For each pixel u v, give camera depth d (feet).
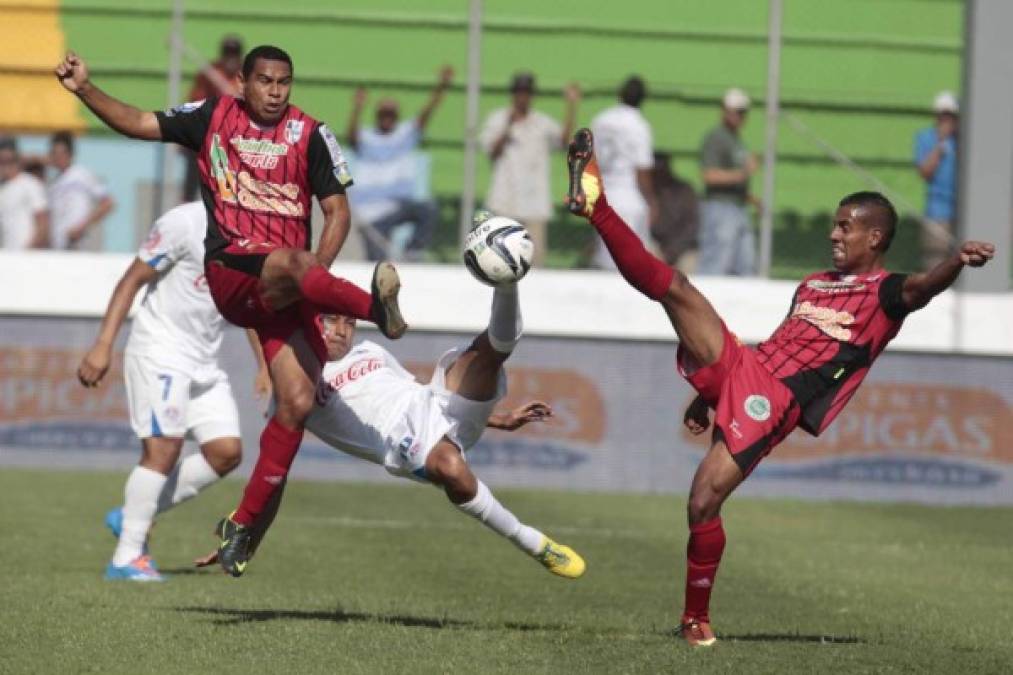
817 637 84.17
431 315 196.34
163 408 104.47
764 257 199.31
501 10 215.72
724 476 78.13
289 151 77.66
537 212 201.16
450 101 208.03
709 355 79.46
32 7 210.79
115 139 200.85
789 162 209.26
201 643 74.95
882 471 181.27
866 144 209.15
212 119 77.51
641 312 198.59
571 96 202.69
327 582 104.73
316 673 67.72
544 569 115.75
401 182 201.98
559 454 182.29
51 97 209.67
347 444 86.63
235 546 77.56
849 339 80.69
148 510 104.37
